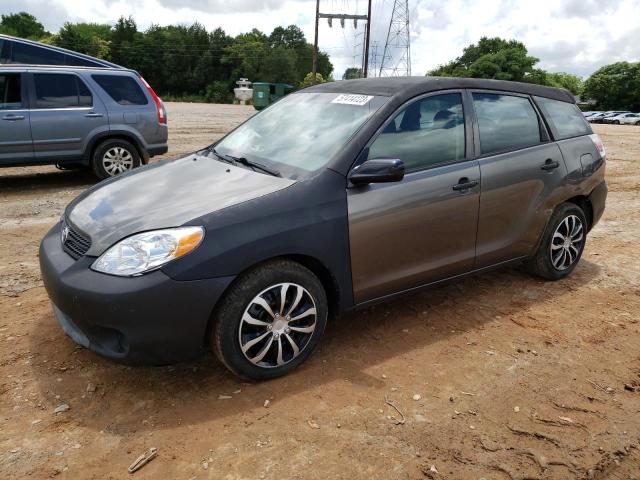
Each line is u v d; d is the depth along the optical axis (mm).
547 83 75562
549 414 2877
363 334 3676
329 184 3152
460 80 3938
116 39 94875
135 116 8469
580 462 2535
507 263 4270
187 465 2416
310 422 2729
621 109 73688
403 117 3529
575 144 4590
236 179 3299
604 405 2979
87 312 2682
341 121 3553
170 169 3713
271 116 4109
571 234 4652
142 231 2771
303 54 112625
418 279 3645
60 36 87938
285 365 3084
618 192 8859
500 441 2650
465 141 3824
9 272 4578
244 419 2738
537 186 4223
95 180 8789
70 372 3102
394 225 3371
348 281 3275
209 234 2746
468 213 3764
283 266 2967
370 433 2664
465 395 3016
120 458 2451
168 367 3186
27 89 7668
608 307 4254
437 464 2479
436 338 3662
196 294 2699
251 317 2887
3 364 3156
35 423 2662
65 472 2355
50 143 7859
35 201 7199
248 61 93875
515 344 3619
